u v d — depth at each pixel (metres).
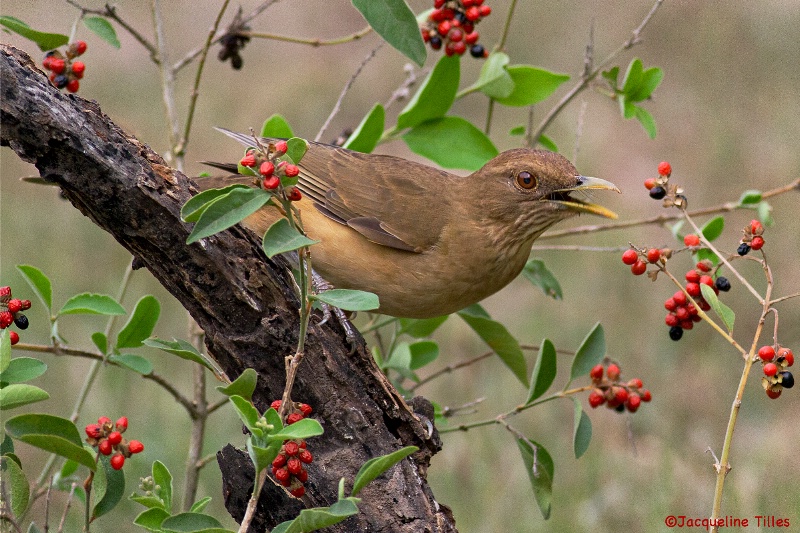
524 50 23.97
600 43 24.09
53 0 19.45
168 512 6.71
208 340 7.70
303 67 24.05
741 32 24.36
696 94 23.14
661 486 12.72
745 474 12.84
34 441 6.35
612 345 16.44
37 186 19.53
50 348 8.62
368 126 10.92
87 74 22.80
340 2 26.05
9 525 7.16
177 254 7.38
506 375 15.82
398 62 24.33
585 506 12.70
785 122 21.73
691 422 14.66
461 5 10.59
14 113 6.84
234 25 11.18
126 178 7.16
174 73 11.27
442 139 11.23
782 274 17.53
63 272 17.03
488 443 14.11
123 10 23.83
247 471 7.43
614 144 21.84
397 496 7.56
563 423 14.96
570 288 17.91
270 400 7.73
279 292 7.53
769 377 7.20
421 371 16.05
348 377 7.74
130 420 14.02
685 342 16.34
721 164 20.83
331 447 7.66
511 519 12.70
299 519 6.00
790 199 19.67
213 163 10.29
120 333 8.87
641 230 19.23
